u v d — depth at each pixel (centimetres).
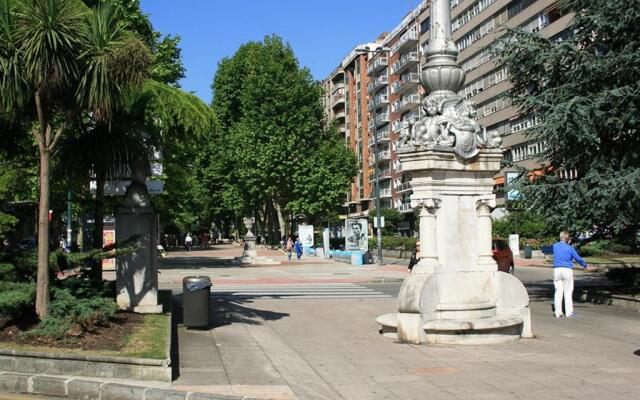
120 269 1171
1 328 891
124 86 956
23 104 967
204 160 5606
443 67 1102
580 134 1534
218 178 5506
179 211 3659
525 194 1661
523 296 1095
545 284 2300
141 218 1183
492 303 1082
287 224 6159
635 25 1558
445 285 1059
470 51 6412
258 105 5119
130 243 1130
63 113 1002
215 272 3177
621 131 1557
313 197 5156
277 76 5084
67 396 701
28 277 1055
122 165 1199
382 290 2170
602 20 1593
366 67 9306
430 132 1048
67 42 888
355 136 9788
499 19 5781
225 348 983
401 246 5072
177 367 840
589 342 1048
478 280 1074
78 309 935
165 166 2983
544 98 1677
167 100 1198
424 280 1036
